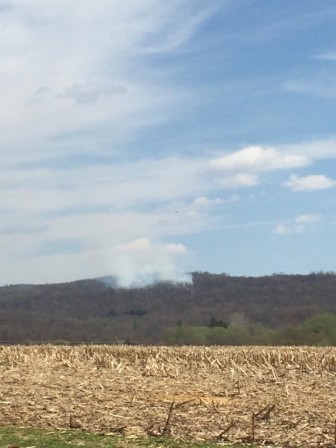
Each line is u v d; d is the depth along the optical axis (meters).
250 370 30.27
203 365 32.94
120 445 14.12
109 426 16.08
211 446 14.27
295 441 14.74
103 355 35.38
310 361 33.09
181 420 17.00
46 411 17.91
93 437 14.87
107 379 26.02
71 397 20.45
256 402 20.39
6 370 28.28
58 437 14.77
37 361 32.72
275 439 14.92
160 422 16.66
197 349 41.41
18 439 14.47
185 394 22.34
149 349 40.38
